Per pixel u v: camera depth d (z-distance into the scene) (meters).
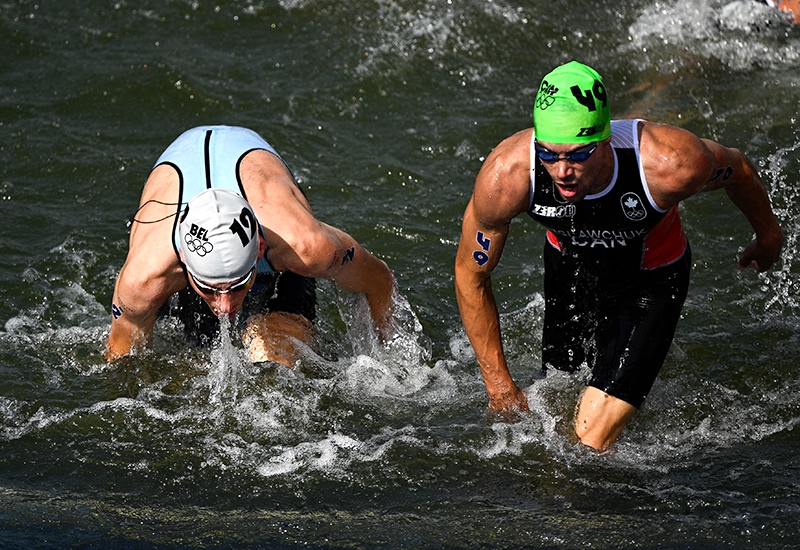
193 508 14.91
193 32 29.62
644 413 16.92
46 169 24.03
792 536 13.93
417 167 24.47
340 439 16.39
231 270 14.51
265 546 14.08
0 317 19.44
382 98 26.97
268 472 15.67
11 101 26.34
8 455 15.96
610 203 13.84
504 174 13.73
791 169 23.66
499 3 30.62
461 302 15.36
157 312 16.84
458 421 16.84
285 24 30.02
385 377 17.88
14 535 14.22
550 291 16.67
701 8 29.81
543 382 17.22
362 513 14.78
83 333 19.05
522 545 14.01
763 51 28.56
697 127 25.44
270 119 26.00
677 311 15.39
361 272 16.70
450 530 14.36
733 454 15.93
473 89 27.48
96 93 26.73
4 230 21.94
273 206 15.74
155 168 16.72
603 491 15.07
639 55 28.64
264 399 17.06
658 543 13.94
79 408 17.00
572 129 12.68
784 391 17.47
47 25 29.62
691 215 22.39
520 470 15.58
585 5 30.91
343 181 23.89
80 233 21.95
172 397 17.17
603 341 15.80
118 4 30.75
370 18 30.16
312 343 17.72
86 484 15.38
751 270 20.81
